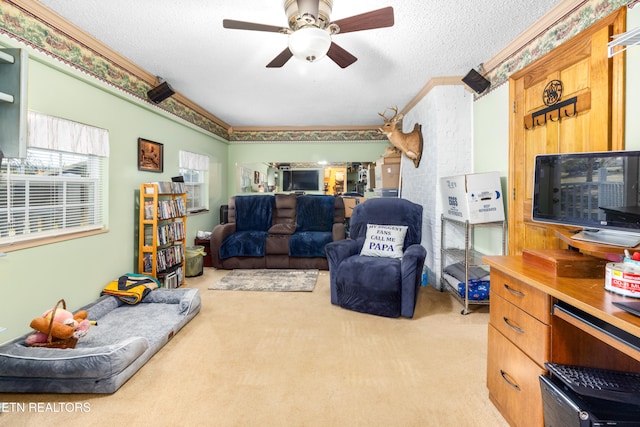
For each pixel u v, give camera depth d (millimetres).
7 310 2016
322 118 5230
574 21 2041
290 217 5020
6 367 1658
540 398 1257
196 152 4668
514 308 1438
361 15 1737
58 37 2270
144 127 3406
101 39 2547
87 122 2604
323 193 5883
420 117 4008
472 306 2986
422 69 3180
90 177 2729
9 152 1310
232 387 1740
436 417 1510
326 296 3283
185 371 1894
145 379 1811
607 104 1773
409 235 3217
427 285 3711
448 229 3482
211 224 5223
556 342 1222
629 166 1290
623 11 1678
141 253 3193
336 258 2975
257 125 5801
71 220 2553
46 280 2279
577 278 1316
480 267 2947
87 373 1649
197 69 3156
